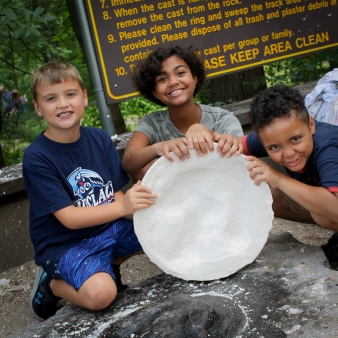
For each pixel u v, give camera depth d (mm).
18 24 4254
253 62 4801
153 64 2756
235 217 2350
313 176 2381
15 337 2088
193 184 2285
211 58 4609
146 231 2205
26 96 7418
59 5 6910
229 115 2998
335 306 1928
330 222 2590
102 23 4164
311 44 5039
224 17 4621
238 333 1884
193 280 2344
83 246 2412
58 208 2291
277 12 4852
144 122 2998
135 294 2326
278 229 3434
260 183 2268
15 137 7312
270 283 2201
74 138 2447
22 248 3385
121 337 1921
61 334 2072
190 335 1830
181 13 4434
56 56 7633
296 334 1797
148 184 2191
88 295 2203
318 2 5027
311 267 2287
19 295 3033
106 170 2555
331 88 3213
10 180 3215
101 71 4191
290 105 2156
